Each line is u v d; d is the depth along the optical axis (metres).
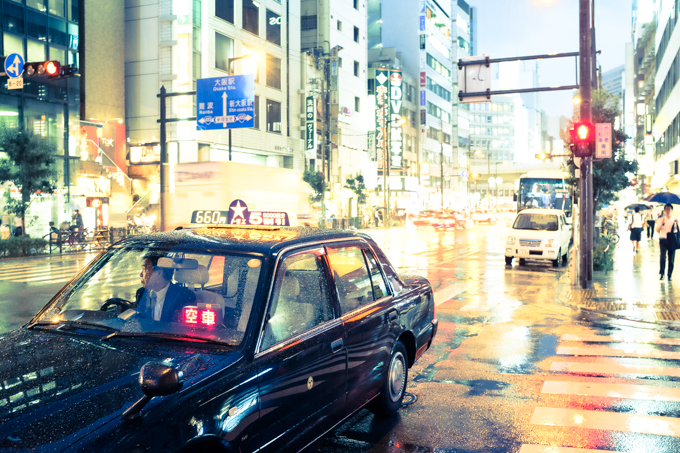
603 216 30.42
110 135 35.78
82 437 2.26
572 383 5.98
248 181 17.11
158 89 36.09
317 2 52.06
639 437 4.51
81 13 33.09
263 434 3.00
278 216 12.54
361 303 4.38
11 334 3.38
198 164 16.67
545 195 30.31
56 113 31.19
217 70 36.91
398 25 81.38
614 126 21.33
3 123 28.19
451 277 15.95
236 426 2.80
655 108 53.69
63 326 3.39
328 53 50.34
